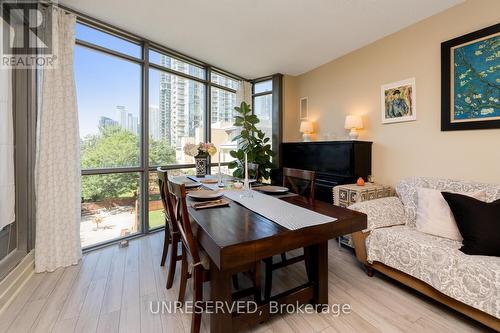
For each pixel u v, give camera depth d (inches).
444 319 63.2
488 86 86.5
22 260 80.8
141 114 126.7
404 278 73.3
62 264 90.0
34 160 88.4
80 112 104.0
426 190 83.0
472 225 64.8
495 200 68.4
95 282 80.4
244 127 165.6
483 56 87.4
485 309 54.0
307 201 72.2
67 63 91.4
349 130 141.8
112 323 61.5
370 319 63.4
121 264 93.5
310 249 68.4
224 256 39.6
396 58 117.3
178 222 64.3
